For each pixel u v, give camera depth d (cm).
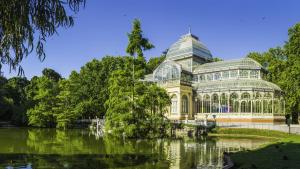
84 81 8856
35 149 3412
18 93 10625
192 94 6931
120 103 4500
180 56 8056
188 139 4550
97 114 8631
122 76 4653
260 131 5116
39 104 8088
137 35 4856
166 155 2958
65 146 3694
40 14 1259
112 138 4759
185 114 6706
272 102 6119
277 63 7244
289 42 5994
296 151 2731
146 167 2350
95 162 2558
